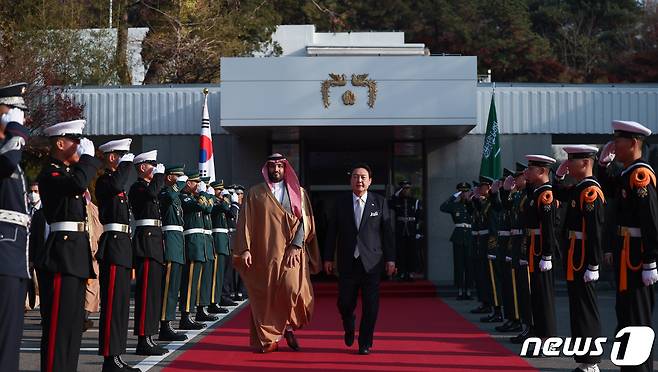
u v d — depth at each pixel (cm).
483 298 1988
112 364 1178
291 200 1389
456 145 2878
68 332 1030
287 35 4512
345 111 2500
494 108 2705
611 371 1192
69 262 1027
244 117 2486
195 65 4094
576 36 7525
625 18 7619
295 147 2883
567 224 1165
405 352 1366
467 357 1313
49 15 3628
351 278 1346
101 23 4066
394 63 2506
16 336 873
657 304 2145
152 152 1382
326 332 1634
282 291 1361
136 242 1352
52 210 1041
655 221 984
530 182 1377
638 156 1026
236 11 4212
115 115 2862
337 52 2989
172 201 1525
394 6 6166
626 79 6550
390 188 2905
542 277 1350
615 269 1040
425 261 2862
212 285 1973
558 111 2848
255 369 1214
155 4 4138
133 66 4138
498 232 1667
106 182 1185
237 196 2384
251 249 1390
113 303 1176
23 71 2833
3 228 873
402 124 2502
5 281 861
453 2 6544
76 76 3644
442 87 2506
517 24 6531
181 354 1353
